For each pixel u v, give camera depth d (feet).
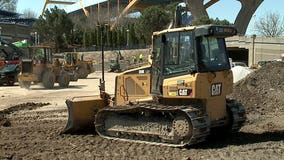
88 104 41.91
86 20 345.72
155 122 35.78
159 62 36.35
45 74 98.78
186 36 34.73
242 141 36.91
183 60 34.78
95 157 32.27
